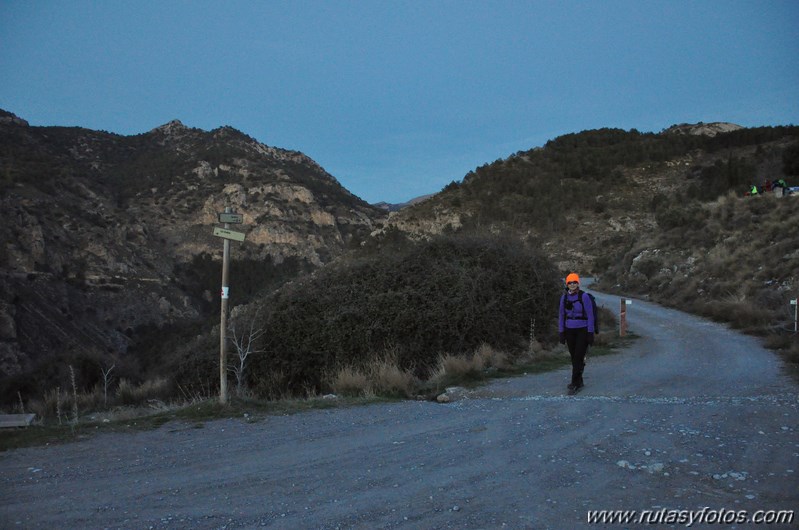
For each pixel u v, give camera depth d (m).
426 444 5.91
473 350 13.75
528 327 15.95
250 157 175.00
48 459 5.82
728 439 5.60
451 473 4.86
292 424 7.25
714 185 68.81
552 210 77.88
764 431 5.88
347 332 13.27
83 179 131.25
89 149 169.38
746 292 22.66
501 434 6.16
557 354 14.76
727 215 33.22
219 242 125.50
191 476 5.07
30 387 19.45
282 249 127.44
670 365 12.38
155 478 5.04
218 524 3.89
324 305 13.90
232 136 197.25
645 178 88.69
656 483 4.44
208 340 15.27
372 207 185.50
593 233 72.12
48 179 113.25
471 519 3.84
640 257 36.78
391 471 5.00
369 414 7.76
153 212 130.88
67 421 8.89
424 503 4.17
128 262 99.38
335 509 4.11
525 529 3.66
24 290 73.88
